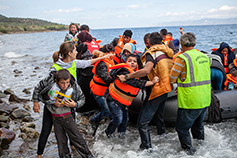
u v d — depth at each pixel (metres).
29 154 3.59
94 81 4.25
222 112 4.29
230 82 5.07
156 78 3.29
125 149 3.73
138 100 4.44
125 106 3.71
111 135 4.08
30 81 8.57
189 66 3.10
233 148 3.57
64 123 3.06
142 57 3.44
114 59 5.01
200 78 3.16
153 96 3.36
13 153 3.62
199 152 3.45
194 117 3.28
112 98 3.65
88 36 4.93
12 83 8.27
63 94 2.98
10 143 3.94
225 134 4.08
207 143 3.70
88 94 5.15
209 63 3.32
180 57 3.12
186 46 3.27
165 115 4.22
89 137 4.20
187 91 3.17
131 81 3.39
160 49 3.33
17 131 4.41
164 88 3.27
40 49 24.78
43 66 12.34
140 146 3.64
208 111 4.20
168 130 4.37
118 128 4.13
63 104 3.01
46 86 2.92
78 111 5.41
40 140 3.24
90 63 3.53
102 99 4.30
